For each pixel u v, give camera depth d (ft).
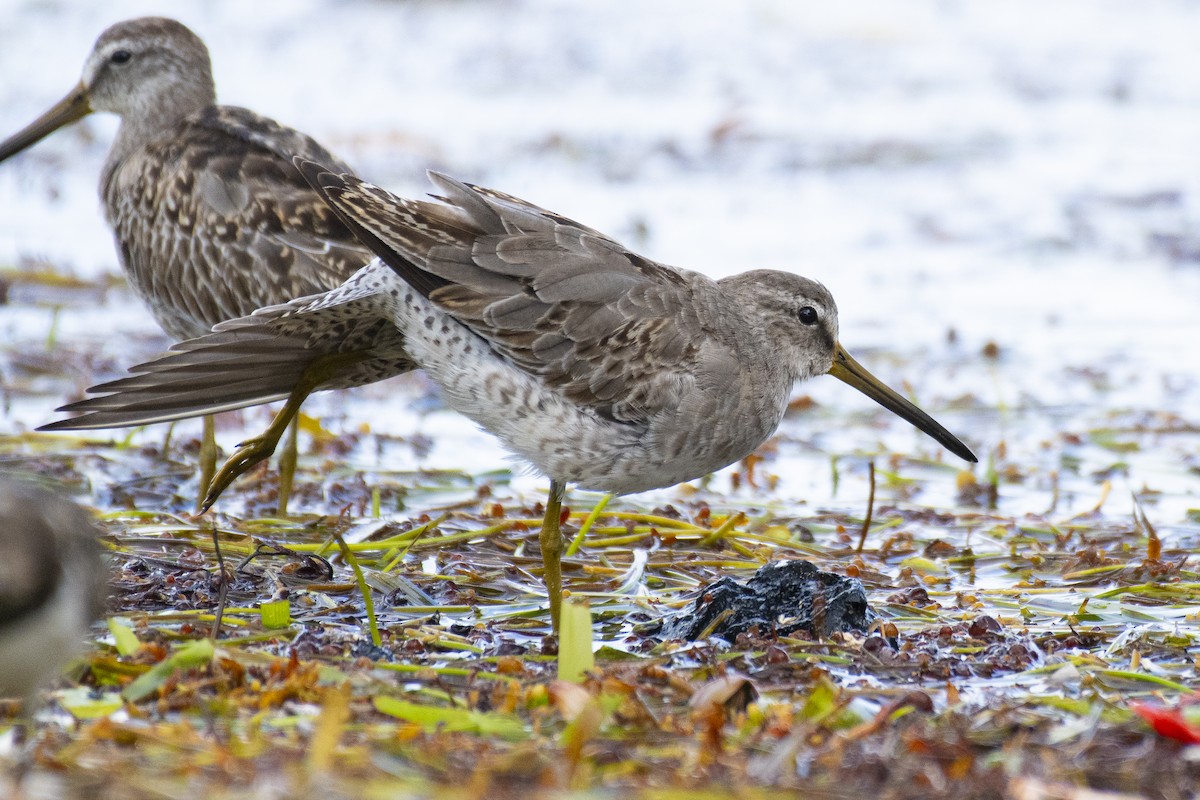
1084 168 82.69
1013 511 46.09
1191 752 26.86
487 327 34.94
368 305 35.88
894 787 25.05
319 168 35.60
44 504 27.22
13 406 52.21
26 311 62.03
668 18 99.55
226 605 34.99
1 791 23.09
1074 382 57.00
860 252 70.90
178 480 46.50
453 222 35.58
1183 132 88.48
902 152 84.58
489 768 25.03
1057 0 109.60
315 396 55.77
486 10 98.58
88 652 30.01
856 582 34.76
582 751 26.18
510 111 87.92
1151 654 33.55
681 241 70.64
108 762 24.66
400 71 92.32
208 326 44.47
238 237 42.73
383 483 46.78
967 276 68.28
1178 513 45.57
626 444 35.91
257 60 92.48
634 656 33.04
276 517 43.21
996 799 24.70
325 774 24.20
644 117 87.76
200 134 44.55
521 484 47.88
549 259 35.63
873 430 53.88
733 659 32.53
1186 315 64.03
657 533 41.98
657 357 35.78
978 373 58.03
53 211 73.51
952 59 99.50
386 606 35.96
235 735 26.40
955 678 31.99
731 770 25.73
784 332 39.29
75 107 50.42
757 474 49.52
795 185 79.92
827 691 28.81
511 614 36.09
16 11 93.15
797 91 92.99
